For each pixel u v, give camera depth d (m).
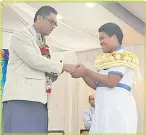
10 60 1.60
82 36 4.46
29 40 1.57
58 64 1.58
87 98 5.25
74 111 5.18
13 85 1.53
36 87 1.55
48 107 1.62
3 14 3.24
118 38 1.64
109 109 1.55
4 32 3.25
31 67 1.56
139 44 4.98
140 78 1.71
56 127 4.81
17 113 1.50
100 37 1.65
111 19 4.18
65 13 3.81
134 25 4.40
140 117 4.16
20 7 3.16
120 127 1.51
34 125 1.54
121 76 1.56
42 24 1.63
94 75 1.55
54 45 4.47
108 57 1.59
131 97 1.60
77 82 5.27
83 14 3.86
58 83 5.04
